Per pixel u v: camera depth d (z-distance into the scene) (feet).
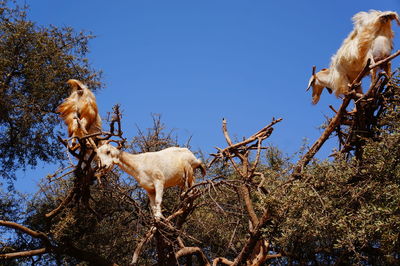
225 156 46.70
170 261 40.50
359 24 45.27
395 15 43.70
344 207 37.60
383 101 41.88
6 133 53.42
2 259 43.47
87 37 56.80
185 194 39.09
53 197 45.03
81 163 39.11
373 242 38.78
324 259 45.24
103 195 43.75
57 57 53.16
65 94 53.67
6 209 48.65
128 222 46.39
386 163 37.63
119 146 39.73
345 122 44.14
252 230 40.09
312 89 50.75
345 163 39.34
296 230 37.86
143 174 39.99
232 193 47.06
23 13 54.39
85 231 45.32
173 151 41.42
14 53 52.65
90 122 42.73
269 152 53.57
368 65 40.98
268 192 40.75
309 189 38.45
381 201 37.60
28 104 51.90
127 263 46.50
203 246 48.93
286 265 47.24
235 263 40.75
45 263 48.14
